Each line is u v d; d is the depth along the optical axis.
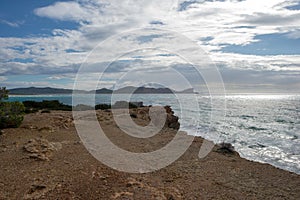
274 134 26.89
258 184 9.68
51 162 11.10
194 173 10.92
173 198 7.89
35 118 24.84
